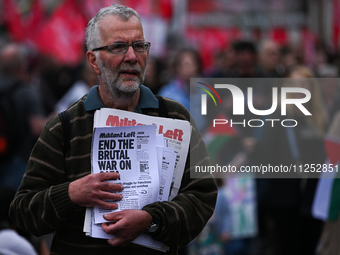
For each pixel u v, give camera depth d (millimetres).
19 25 33250
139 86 9727
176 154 9711
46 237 14961
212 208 9938
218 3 37531
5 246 12477
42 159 9625
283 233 19906
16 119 22812
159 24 32594
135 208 9359
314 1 42062
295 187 19453
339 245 16609
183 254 18422
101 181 9258
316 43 40781
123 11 9727
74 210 9484
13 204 9711
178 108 10266
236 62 23062
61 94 30016
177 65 21266
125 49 9523
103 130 9445
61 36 30547
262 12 39531
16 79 23438
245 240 20266
